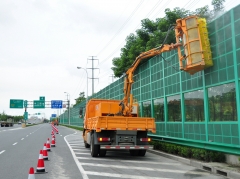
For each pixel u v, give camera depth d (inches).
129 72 607.5
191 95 523.5
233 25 397.4
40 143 871.7
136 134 523.8
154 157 550.3
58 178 350.6
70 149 693.9
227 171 359.3
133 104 624.7
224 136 416.2
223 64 420.8
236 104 391.9
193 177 358.9
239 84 385.4
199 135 488.1
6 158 535.5
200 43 447.8
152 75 717.9
